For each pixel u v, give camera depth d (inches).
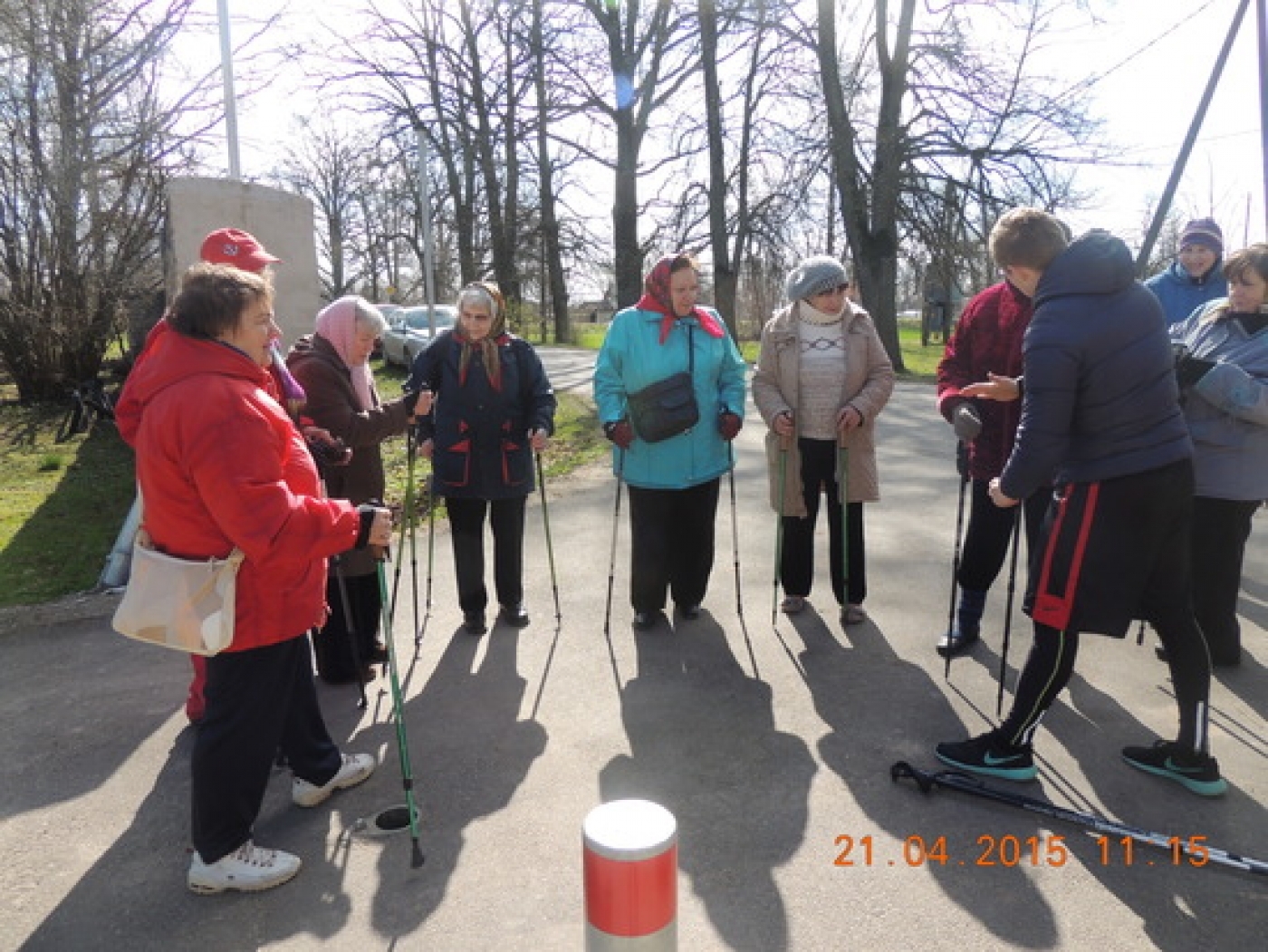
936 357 965.8
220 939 92.7
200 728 97.8
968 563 157.5
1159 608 111.0
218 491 85.8
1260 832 106.1
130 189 421.4
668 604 189.5
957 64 605.3
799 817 110.7
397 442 395.5
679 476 163.3
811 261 161.9
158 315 442.3
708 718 137.0
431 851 106.0
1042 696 112.9
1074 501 106.3
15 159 415.5
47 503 286.8
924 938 89.7
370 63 692.7
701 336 165.5
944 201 631.2
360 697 146.8
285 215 268.2
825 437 165.5
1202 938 88.7
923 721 134.9
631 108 748.0
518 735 133.5
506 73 745.0
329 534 91.3
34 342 460.4
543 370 171.0
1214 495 138.3
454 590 195.6
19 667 162.4
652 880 58.7
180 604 89.4
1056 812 107.9
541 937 91.5
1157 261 639.1
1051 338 102.6
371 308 143.9
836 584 171.6
